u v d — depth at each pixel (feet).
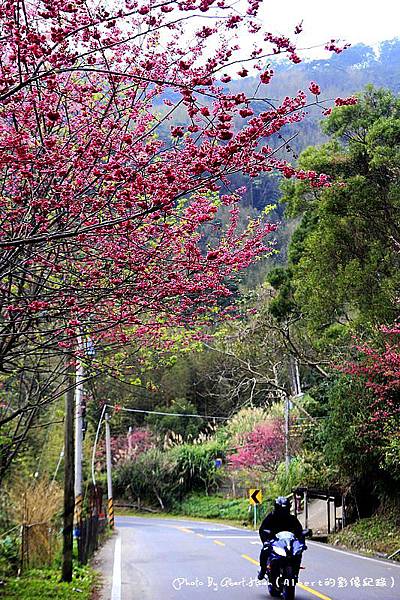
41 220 20.30
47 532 53.11
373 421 64.69
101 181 20.12
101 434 162.81
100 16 17.76
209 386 176.96
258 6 16.33
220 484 166.50
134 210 21.27
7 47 20.93
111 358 35.27
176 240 23.04
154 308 23.32
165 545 71.41
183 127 18.10
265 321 95.04
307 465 89.86
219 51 17.81
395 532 66.23
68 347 28.76
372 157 71.77
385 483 70.85
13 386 42.29
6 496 58.85
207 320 28.19
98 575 47.57
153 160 21.48
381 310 69.31
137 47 21.56
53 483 66.74
